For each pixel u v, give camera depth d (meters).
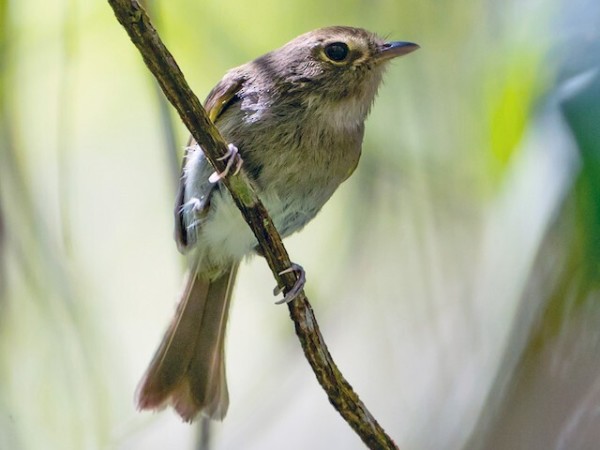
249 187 6.41
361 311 9.27
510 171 7.04
